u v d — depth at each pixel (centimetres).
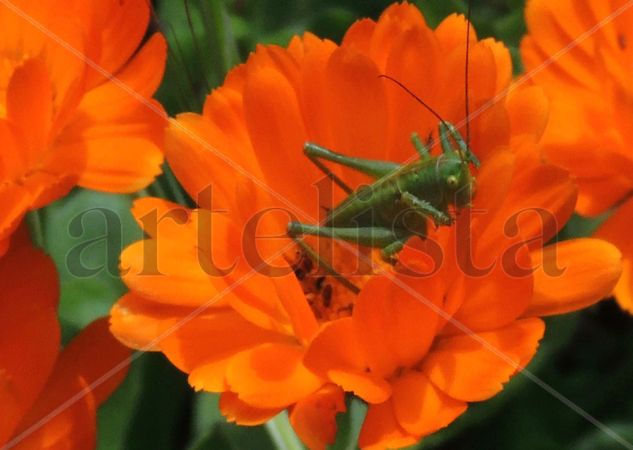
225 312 21
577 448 25
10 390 20
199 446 24
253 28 27
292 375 20
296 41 22
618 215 22
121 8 22
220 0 23
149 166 21
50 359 21
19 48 22
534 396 25
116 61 22
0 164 21
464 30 22
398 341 20
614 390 25
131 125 22
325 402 20
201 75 25
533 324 20
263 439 24
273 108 21
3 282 21
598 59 22
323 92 21
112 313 21
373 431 20
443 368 20
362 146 21
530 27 23
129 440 25
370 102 21
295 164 21
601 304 26
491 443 25
